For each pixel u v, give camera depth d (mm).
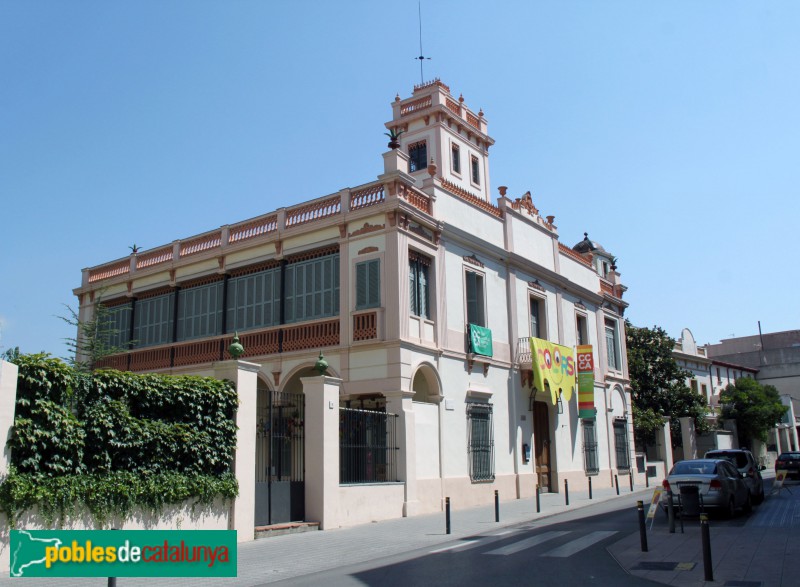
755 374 69500
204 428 14102
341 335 21875
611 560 11969
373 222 21953
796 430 65000
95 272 32031
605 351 35250
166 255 28891
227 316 26000
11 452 10867
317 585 9992
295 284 24016
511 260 27469
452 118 30641
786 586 9477
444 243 23812
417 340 21453
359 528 16844
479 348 24500
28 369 11305
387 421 19766
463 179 30953
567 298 32312
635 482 35344
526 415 27297
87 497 11727
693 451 41750
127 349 29359
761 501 22391
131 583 10336
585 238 43312
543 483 27734
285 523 15914
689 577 10258
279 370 23047
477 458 23656
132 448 12750
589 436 32000
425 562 11938
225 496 14273
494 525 17469
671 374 42875
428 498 20781
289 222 24594
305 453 17000
